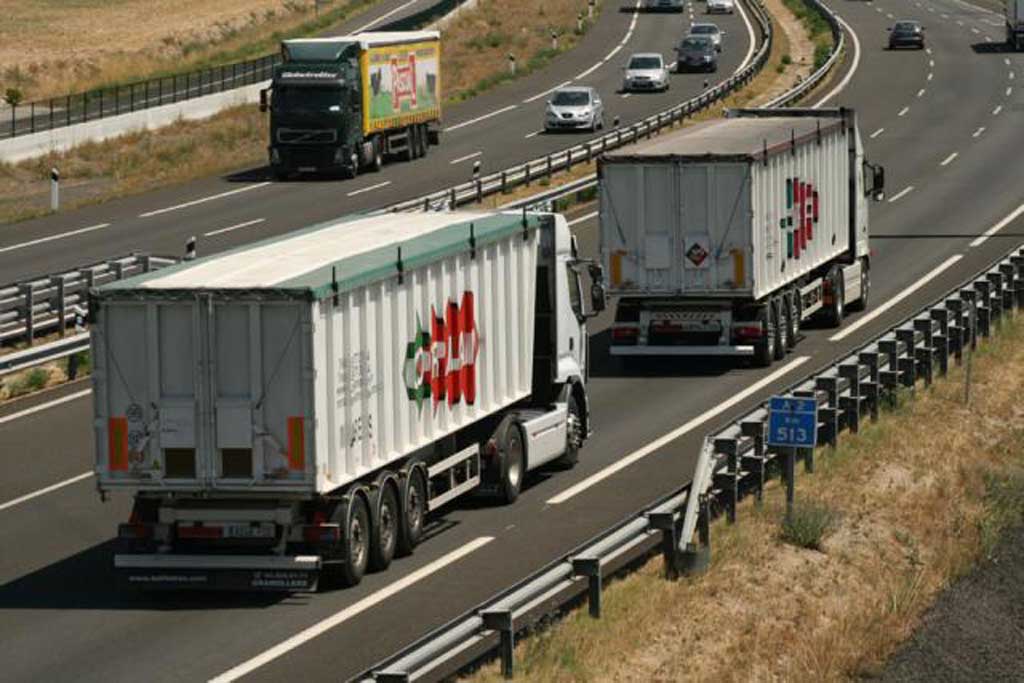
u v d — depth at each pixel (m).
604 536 47.47
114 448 49.19
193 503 49.38
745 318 82.88
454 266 56.03
